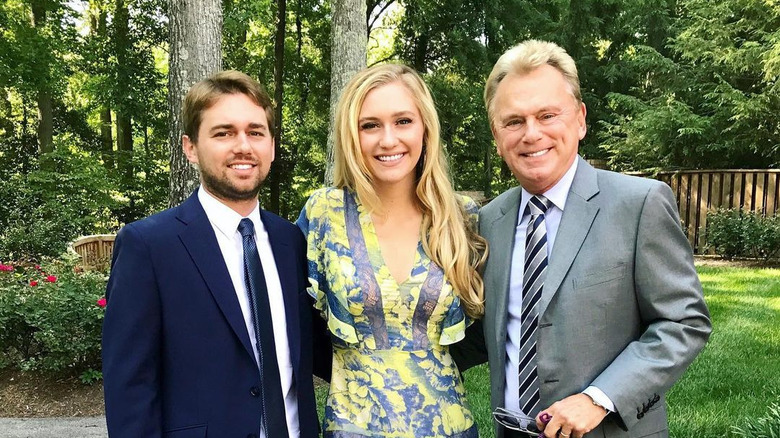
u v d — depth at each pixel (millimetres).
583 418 1553
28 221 10578
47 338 4582
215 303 1689
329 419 1981
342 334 1980
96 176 12617
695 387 3912
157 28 15914
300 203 18484
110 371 1599
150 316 1642
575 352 1685
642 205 1677
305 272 2061
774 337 4988
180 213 1784
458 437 1958
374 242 2082
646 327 1715
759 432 2898
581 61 16500
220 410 1643
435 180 2098
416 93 2082
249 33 17203
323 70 18578
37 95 14102
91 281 5238
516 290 1878
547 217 1857
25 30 12617
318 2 17734
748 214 9516
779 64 9922
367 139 2062
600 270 1684
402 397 1940
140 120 16172
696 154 11797
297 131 17953
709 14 11523
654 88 13500
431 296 2004
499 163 19156
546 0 17000
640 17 15617
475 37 15633
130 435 1547
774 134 10688
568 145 1811
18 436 3918
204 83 1774
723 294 6680
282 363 1808
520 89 1794
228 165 1740
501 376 1863
